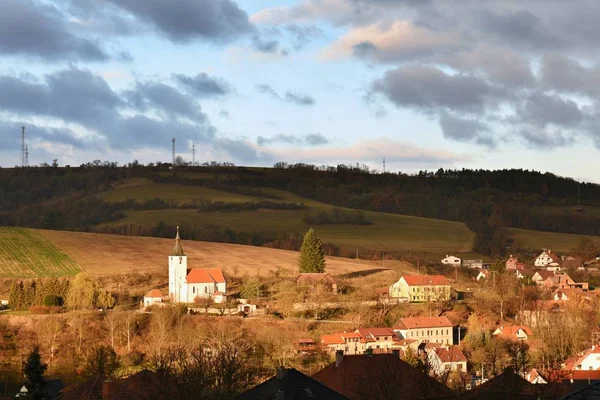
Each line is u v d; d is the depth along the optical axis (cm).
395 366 10938
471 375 17550
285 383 9519
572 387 13012
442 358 18588
